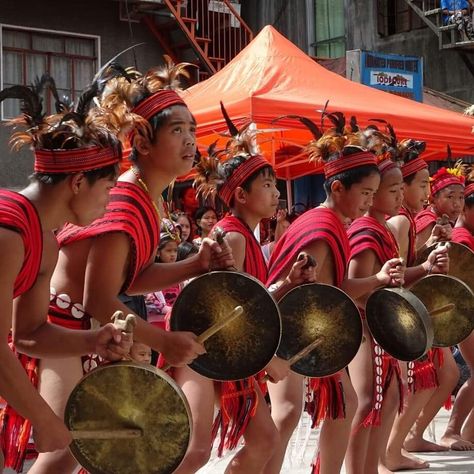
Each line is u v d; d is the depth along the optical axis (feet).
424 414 27.09
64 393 15.23
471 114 41.93
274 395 19.16
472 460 26.22
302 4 77.15
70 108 14.24
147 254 16.01
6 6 58.90
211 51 65.41
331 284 19.49
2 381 12.25
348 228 21.79
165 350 14.84
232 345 15.80
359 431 21.11
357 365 21.38
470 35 68.49
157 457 12.67
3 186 58.29
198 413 17.07
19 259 12.44
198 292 15.79
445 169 28.68
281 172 48.73
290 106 37.47
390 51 73.97
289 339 18.04
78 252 15.57
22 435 15.11
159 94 16.12
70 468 14.96
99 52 62.08
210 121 38.14
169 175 16.26
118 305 15.20
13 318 13.98
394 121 39.83
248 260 18.76
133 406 12.65
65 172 13.38
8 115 58.34
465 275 24.38
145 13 63.21
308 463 25.49
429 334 18.40
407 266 23.59
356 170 20.03
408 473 24.58
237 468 17.66
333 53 76.38
